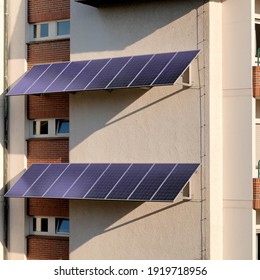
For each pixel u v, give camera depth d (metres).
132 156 33.88
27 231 37.03
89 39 35.22
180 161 32.88
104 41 34.81
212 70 32.56
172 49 33.25
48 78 35.34
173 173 32.09
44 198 36.62
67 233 36.12
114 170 33.59
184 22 33.00
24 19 37.44
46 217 36.72
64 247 35.91
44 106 36.75
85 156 35.00
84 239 34.91
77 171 34.50
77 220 35.09
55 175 34.88
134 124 33.91
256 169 33.03
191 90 32.75
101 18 34.94
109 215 34.31
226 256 32.88
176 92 33.06
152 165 32.97
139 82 32.16
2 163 37.44
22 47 37.44
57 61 36.56
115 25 34.59
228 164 32.94
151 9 33.75
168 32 33.34
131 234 33.75
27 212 37.03
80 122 35.22
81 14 35.47
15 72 37.56
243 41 32.72
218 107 32.88
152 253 33.28
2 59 37.62
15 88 35.75
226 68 33.03
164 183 31.70
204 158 32.41
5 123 37.59
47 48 36.91
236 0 32.84
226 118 33.00
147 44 33.78
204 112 32.47
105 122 34.56
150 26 33.75
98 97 34.81
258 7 33.59
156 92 33.47
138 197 31.50
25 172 35.88
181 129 32.91
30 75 36.09
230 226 32.81
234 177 32.81
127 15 34.31
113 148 34.34
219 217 32.75
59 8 36.62
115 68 33.69
